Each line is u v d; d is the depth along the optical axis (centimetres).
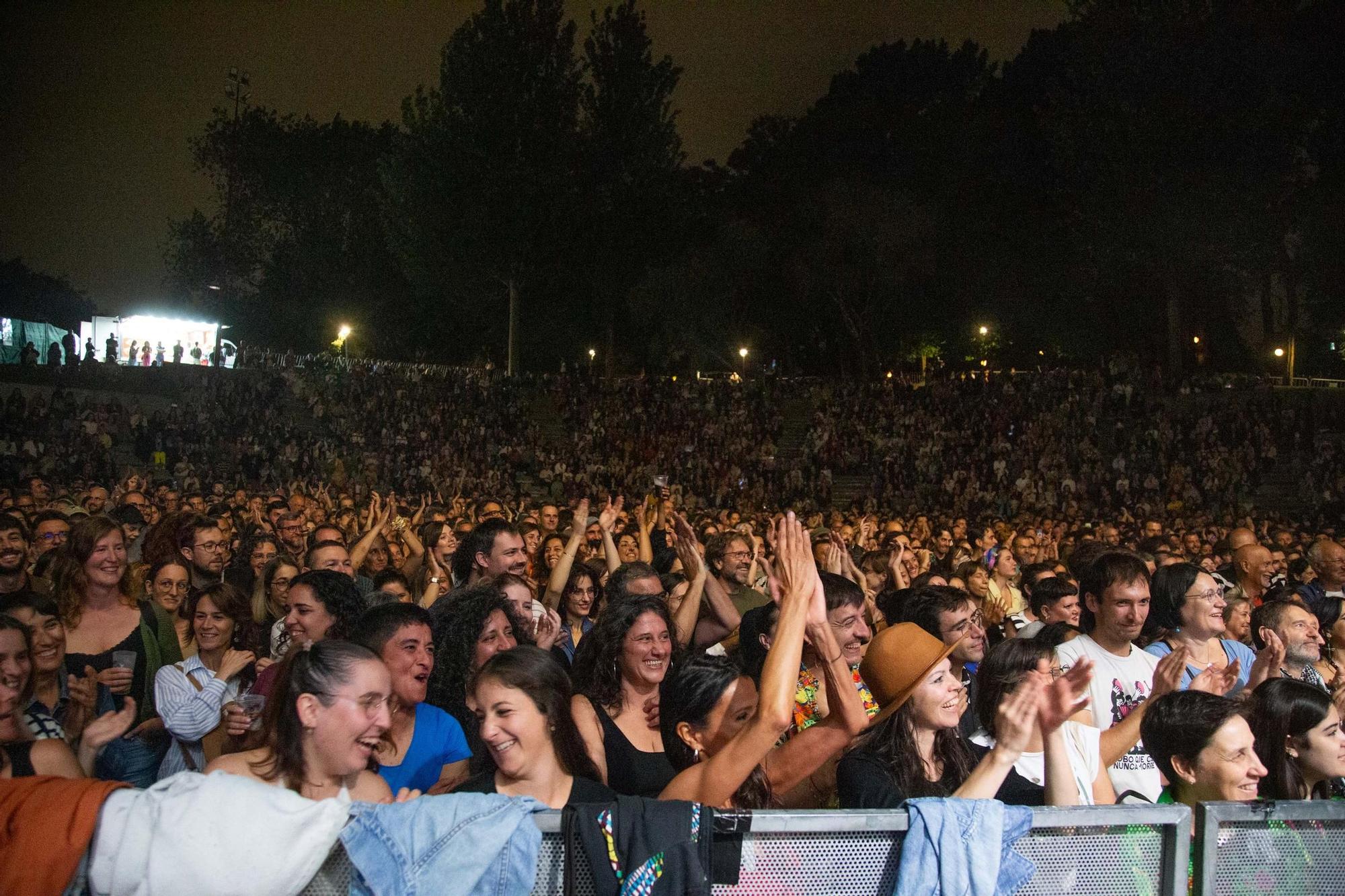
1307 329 5525
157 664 543
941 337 5616
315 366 4394
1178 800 388
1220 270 4750
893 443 3716
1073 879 289
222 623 526
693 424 4003
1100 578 534
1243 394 3753
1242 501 3203
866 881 280
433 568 792
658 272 5384
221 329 6175
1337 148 4344
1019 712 323
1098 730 435
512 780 340
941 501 3438
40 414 3328
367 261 6344
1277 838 300
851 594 490
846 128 5828
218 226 6606
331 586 515
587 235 5128
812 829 278
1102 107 4522
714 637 700
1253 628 601
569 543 737
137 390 3909
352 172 6594
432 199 5047
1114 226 4544
